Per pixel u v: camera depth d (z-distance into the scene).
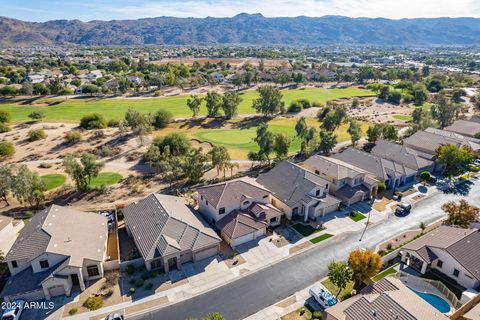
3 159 79.75
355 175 64.50
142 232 47.34
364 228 54.97
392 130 93.88
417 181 73.50
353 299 36.41
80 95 166.12
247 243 50.25
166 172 72.94
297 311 38.06
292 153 89.12
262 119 127.75
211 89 190.25
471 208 52.62
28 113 127.69
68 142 90.88
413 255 45.69
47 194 64.25
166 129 110.94
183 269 44.44
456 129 102.38
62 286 39.50
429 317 30.58
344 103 159.50
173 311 37.84
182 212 52.06
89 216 50.25
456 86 196.12
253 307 38.62
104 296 39.72
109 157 82.69
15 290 38.25
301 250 48.94
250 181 60.41
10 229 48.72
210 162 79.19
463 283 42.53
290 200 57.25
